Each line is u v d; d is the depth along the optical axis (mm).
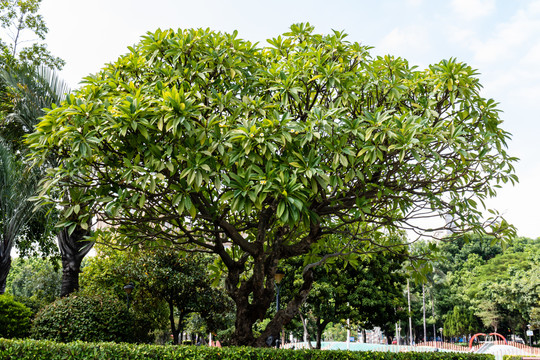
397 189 7207
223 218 6949
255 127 5496
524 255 61719
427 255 8109
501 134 6836
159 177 5375
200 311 18141
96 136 5668
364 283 21109
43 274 30438
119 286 18172
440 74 6629
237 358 6570
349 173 6090
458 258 75500
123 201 5699
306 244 7570
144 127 5379
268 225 7906
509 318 48375
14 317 13062
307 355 7238
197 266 17547
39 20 21219
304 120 7172
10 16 20688
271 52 7617
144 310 18406
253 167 5469
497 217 7453
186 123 5359
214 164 5680
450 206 7539
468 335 60812
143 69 7012
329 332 69250
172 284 16625
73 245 14570
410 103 7023
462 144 6309
